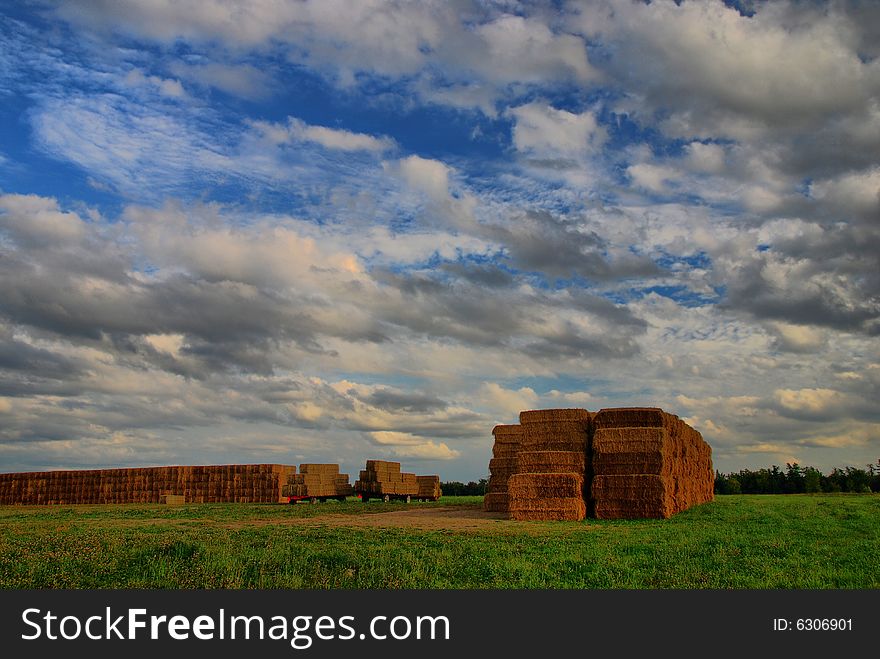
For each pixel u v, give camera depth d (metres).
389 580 16.38
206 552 19.22
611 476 33.47
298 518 36.47
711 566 17.77
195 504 63.03
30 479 77.50
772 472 98.12
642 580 16.12
